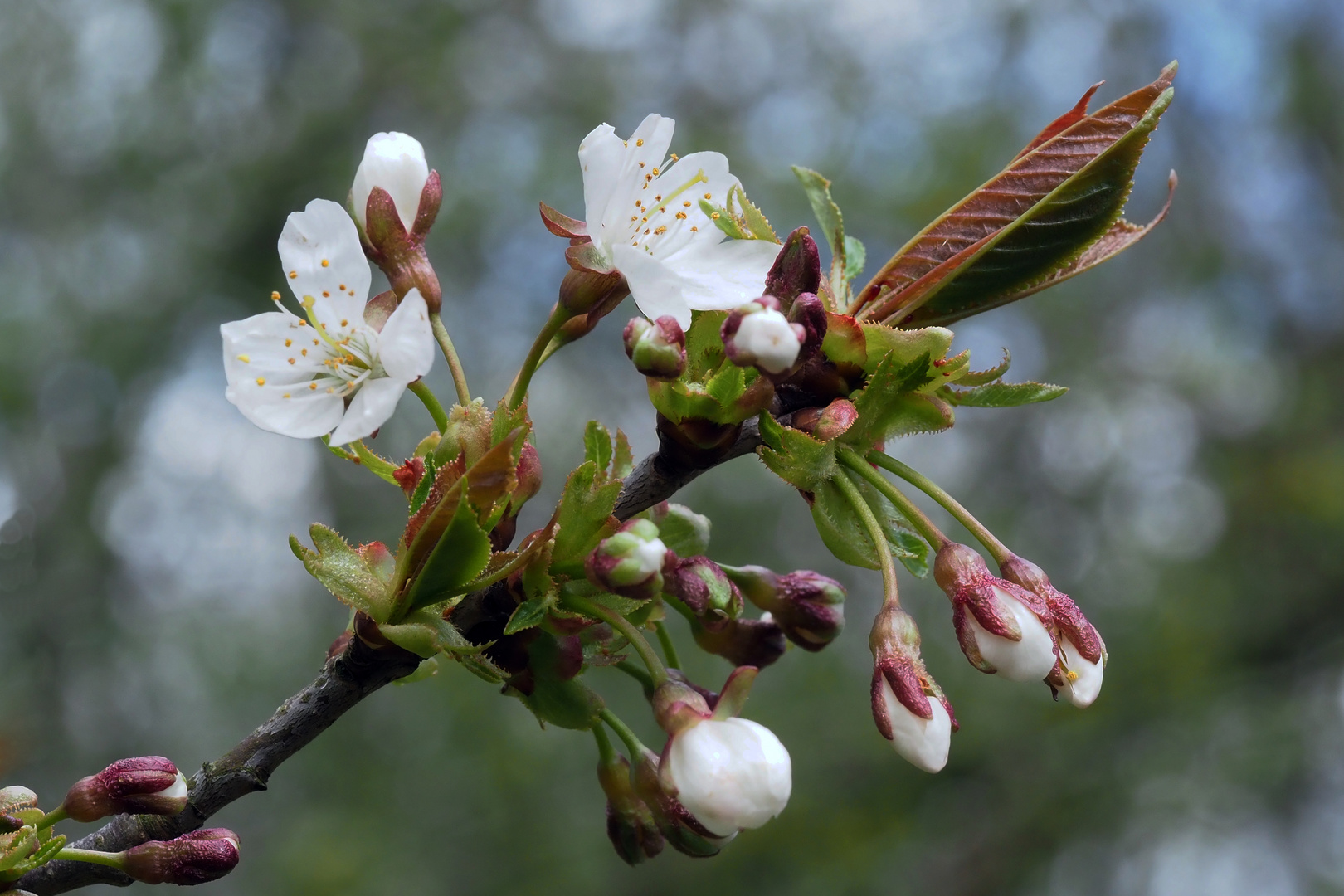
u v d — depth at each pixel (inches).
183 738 361.1
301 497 395.2
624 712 329.7
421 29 426.6
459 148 413.7
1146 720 369.1
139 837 68.9
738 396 67.2
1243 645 390.6
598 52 450.3
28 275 391.5
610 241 72.2
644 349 64.5
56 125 405.1
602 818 336.5
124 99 404.2
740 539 366.6
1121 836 361.7
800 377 72.8
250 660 363.3
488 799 330.6
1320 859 364.5
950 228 77.0
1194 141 445.4
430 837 331.0
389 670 68.0
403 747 342.3
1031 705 370.9
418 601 63.8
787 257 66.6
